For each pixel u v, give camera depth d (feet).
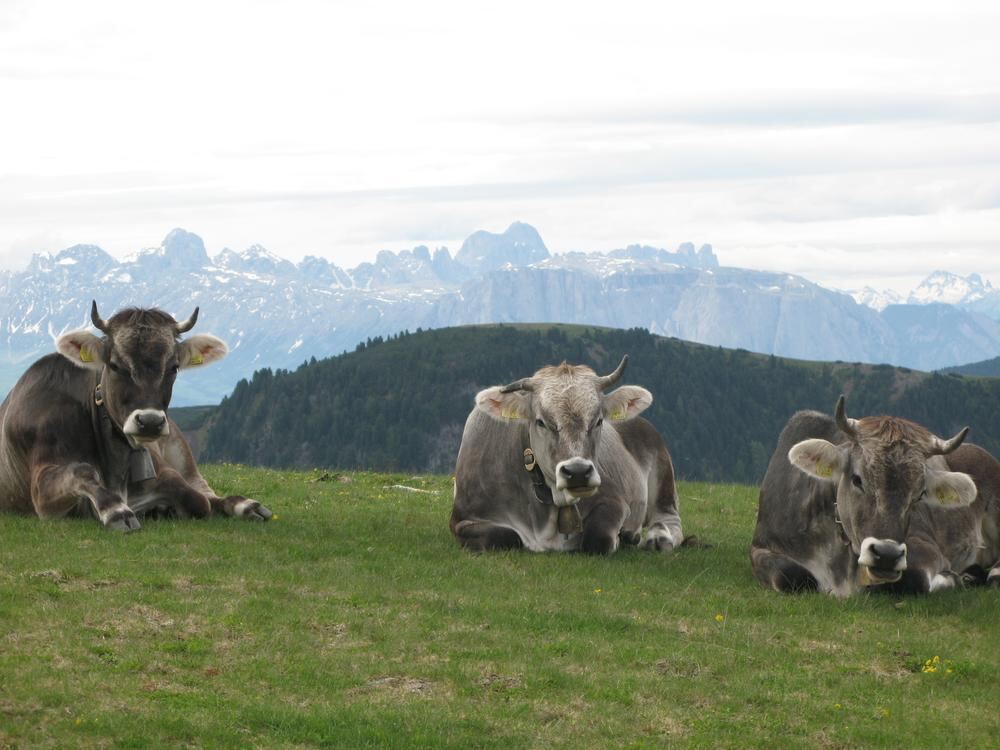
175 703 33.63
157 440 57.77
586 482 53.83
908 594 51.03
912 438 48.62
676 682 38.32
